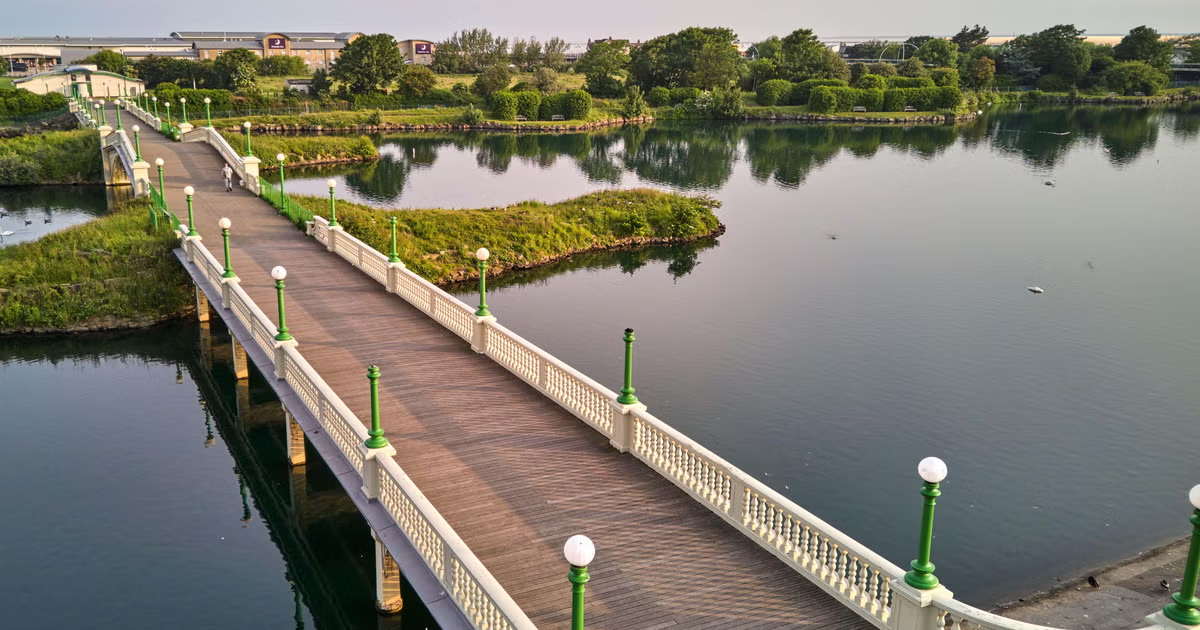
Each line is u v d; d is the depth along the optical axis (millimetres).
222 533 21250
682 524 15203
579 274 46719
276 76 146875
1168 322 38312
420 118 117312
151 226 39375
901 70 158000
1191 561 9586
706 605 12938
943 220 62594
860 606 12586
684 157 94812
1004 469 24406
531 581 13508
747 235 57031
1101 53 180125
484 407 19938
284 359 21359
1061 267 48531
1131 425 27344
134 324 35438
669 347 34562
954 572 19641
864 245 54156
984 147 104875
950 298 42062
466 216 50031
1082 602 18312
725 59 148500
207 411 28422
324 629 17703
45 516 21734
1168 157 95875
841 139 113188
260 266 31844
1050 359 33375
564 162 89625
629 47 172375
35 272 36219
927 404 28812
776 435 26391
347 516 21781
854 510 22250
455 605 13133
